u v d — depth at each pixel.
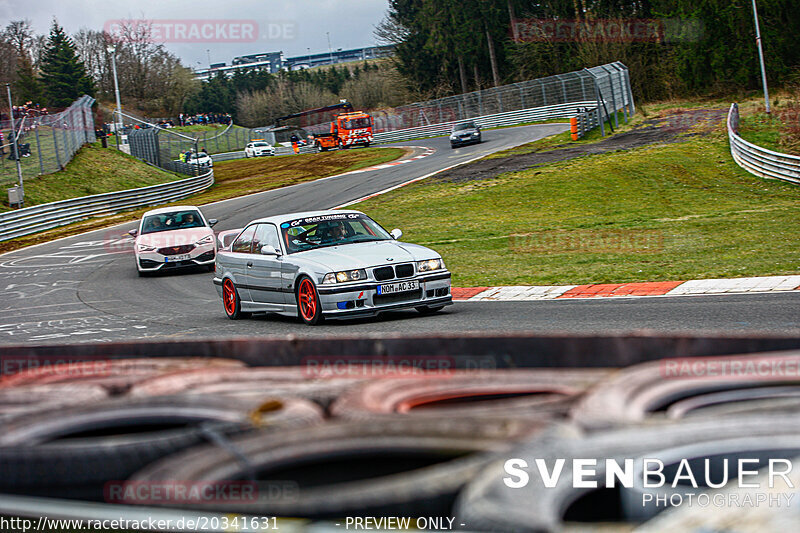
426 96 71.44
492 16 64.94
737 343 2.21
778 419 1.44
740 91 46.31
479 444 1.41
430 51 70.31
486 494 1.17
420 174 32.16
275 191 34.06
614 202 21.69
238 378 2.29
